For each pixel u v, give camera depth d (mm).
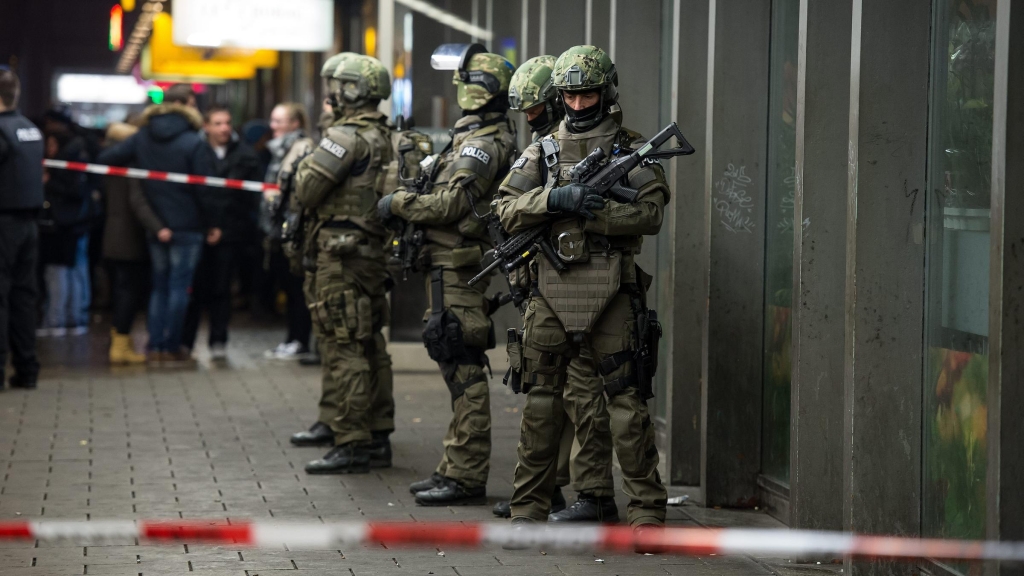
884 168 13797
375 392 21000
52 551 15492
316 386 29828
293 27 36656
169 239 32781
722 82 18078
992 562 11250
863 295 13898
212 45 36250
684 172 19547
